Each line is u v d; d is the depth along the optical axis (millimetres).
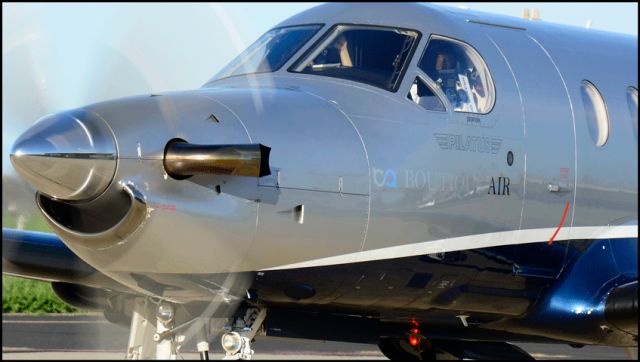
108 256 18688
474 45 23781
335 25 23016
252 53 23297
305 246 19953
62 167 17859
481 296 23281
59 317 49344
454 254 22203
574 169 24312
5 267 24641
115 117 18422
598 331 25047
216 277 19500
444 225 21953
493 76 23562
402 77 22266
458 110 22516
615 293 24625
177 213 18438
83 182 18000
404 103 21938
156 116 18703
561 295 24391
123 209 18359
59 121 18219
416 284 21984
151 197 18234
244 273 19703
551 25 26547
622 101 25797
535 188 23531
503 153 23031
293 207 19625
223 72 23156
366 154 20719
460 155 22234
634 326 24609
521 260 23500
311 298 21156
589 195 24594
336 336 23281
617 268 25000
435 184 21703
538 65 24641
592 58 26016
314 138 20188
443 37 23312
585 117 24766
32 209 19125
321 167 20016
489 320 24516
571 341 25672
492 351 27672
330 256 20375
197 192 18625
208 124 19047
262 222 19312
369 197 20594
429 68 22672
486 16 25172
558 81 24688
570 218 24281
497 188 22812
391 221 21016
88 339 39125
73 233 18562
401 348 27844
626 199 25297
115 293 24531
